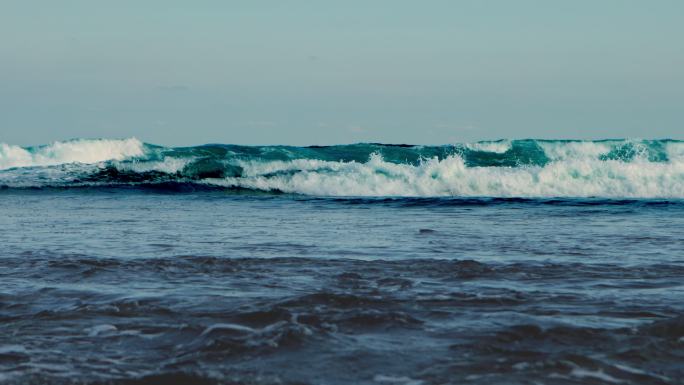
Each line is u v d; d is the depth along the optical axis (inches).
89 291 289.9
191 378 173.3
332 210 837.8
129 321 235.9
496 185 1107.3
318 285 303.0
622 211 799.1
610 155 1347.2
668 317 237.3
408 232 560.1
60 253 416.5
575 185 1083.3
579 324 224.5
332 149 1421.0
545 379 172.2
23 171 1286.9
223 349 197.3
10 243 475.8
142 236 526.3
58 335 218.7
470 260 367.6
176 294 281.9
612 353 192.7
